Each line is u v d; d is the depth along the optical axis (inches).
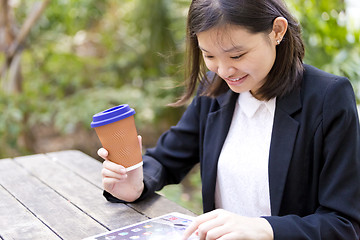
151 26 166.9
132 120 46.1
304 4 107.9
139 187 51.6
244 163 50.6
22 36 154.6
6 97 148.3
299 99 47.2
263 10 41.2
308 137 46.2
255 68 42.6
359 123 47.3
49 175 63.1
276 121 47.9
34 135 183.0
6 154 155.8
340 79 46.3
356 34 108.0
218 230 37.2
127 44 186.5
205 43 42.0
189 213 50.1
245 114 52.0
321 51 108.8
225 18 39.9
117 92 167.5
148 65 179.8
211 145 53.7
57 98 170.9
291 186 47.0
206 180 53.7
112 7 188.1
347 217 42.5
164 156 58.5
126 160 47.4
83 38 201.0
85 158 71.1
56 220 47.9
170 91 166.1
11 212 50.1
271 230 38.3
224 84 53.3
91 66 187.8
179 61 161.3
